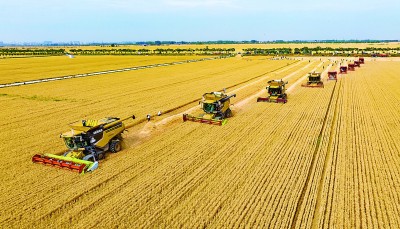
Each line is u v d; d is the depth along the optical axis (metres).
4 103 25.95
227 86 35.28
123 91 32.12
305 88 33.44
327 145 15.73
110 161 13.83
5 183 11.78
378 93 29.84
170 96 29.36
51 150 15.30
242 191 11.07
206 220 9.39
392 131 17.92
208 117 20.00
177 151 14.97
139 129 18.75
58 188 11.38
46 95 29.70
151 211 9.89
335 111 23.00
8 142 16.42
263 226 9.12
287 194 10.85
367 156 14.26
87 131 13.52
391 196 10.73
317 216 9.71
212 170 12.80
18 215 9.71
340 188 11.30
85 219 9.50
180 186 11.45
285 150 14.98
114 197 10.73
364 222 9.32
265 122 19.97
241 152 14.75
